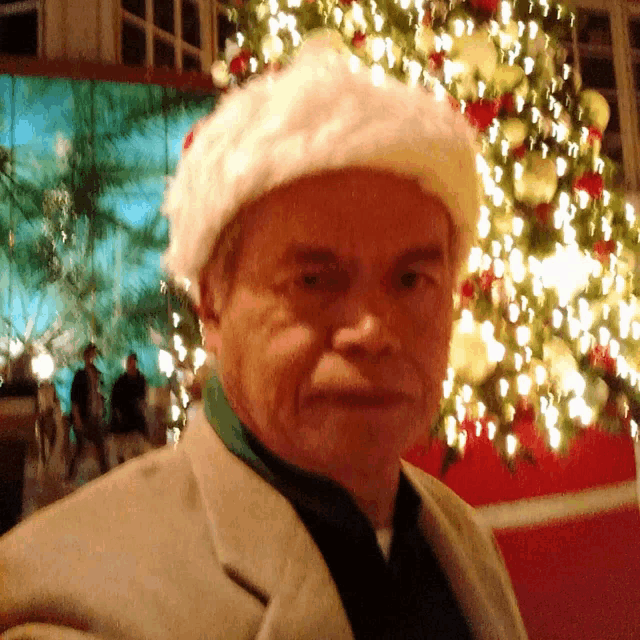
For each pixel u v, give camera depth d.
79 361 4.46
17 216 4.43
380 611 0.58
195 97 4.35
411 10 1.56
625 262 1.64
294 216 0.50
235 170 0.51
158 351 4.43
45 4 4.39
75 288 4.49
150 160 4.43
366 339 0.48
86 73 4.29
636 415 1.52
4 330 4.44
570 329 1.48
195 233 0.55
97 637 0.44
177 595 0.47
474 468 1.14
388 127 0.50
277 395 0.50
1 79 4.26
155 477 0.59
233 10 2.02
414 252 0.52
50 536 0.51
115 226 4.52
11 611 0.48
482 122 1.41
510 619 0.76
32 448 3.97
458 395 1.28
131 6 4.50
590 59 4.66
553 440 1.21
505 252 1.42
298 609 0.48
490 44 1.47
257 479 0.55
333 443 0.50
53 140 4.38
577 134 1.64
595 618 1.02
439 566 0.70
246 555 0.51
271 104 0.52
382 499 0.60
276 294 0.51
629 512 1.13
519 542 1.06
